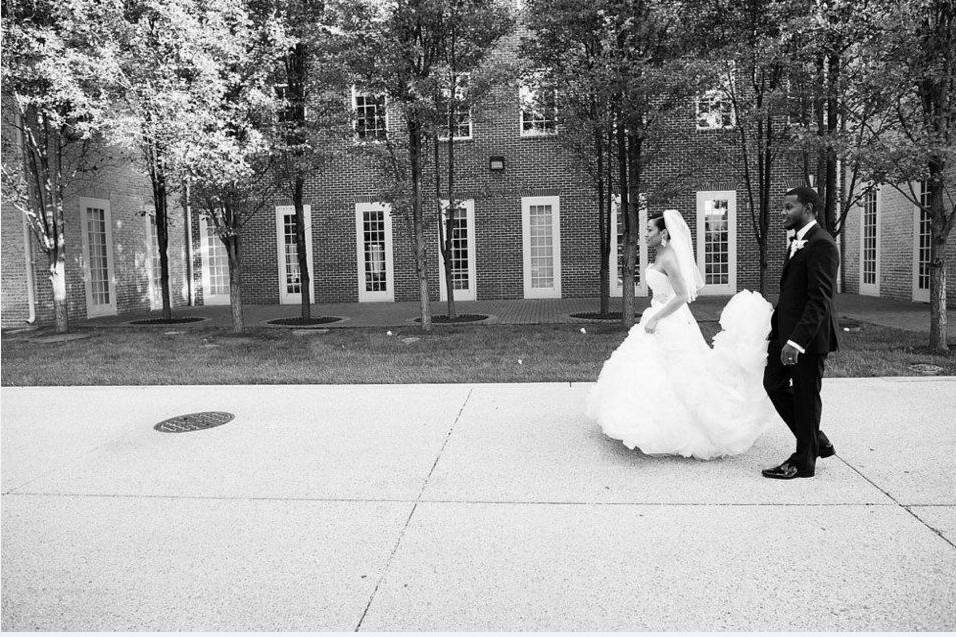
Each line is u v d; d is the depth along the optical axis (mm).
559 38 12852
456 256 21703
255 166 13438
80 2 11047
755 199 20391
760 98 11961
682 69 11312
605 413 5449
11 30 11109
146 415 7172
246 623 3066
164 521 4285
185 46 11305
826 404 6836
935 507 4211
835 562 3518
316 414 7031
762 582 3330
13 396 8234
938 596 3154
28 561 3744
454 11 12547
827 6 10945
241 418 6938
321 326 15352
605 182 17172
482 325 14711
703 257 20828
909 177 9531
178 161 11625
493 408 7094
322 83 13211
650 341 5398
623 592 3268
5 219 16188
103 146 17172
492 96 13633
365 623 3047
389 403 7441
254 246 22297
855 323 13398
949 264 16391
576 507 4371
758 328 5207
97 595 3352
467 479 4957
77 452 5859
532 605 3168
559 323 14711
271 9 13547
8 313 16375
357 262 21953
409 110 12484
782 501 4383
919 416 6332
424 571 3539
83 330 15320
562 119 13594
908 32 9531
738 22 12031
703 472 5004
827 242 4703
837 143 9672
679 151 15219
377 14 12430
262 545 3902
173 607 3221
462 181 21359
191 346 12562
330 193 21844
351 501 4570
